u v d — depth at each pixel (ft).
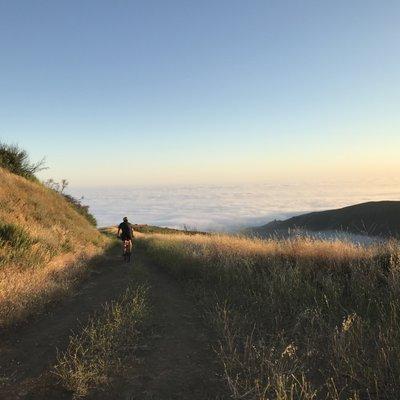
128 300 28.86
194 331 21.36
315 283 25.88
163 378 15.42
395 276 22.22
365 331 17.10
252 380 14.47
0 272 29.45
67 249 51.52
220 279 32.22
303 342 17.56
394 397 12.20
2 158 83.20
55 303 28.66
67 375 14.96
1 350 18.92
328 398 12.73
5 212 48.75
